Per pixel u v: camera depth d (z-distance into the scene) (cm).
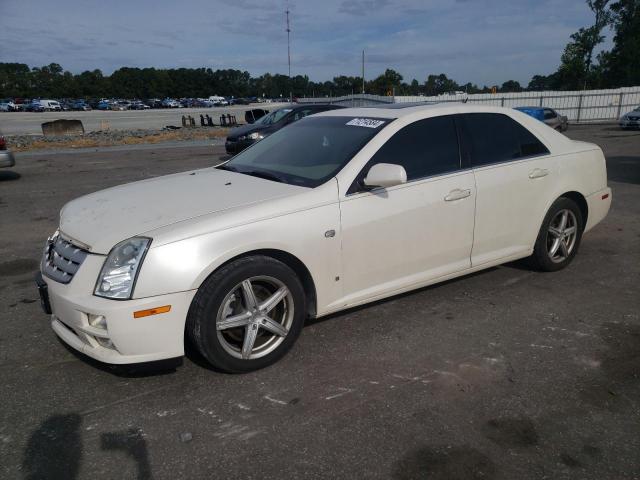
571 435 269
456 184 400
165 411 292
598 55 5791
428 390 309
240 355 322
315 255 340
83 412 292
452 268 415
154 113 5947
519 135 454
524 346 361
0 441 268
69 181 1119
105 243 299
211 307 303
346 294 364
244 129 1441
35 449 262
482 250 431
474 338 373
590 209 503
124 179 1142
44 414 291
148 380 323
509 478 240
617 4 5622
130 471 246
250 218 316
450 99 3266
